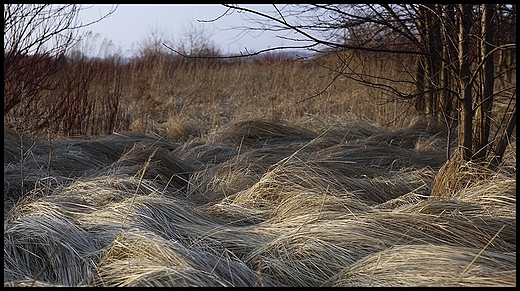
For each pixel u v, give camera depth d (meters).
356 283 3.23
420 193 5.24
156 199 4.44
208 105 12.10
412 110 9.64
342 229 3.71
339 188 5.10
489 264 3.22
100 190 5.05
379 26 8.05
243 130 8.08
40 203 4.48
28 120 8.45
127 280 3.22
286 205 4.55
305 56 6.35
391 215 3.91
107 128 9.43
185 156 7.18
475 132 5.25
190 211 4.53
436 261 3.19
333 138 7.70
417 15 7.35
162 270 3.19
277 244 3.68
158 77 14.73
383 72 11.09
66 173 6.19
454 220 3.85
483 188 4.57
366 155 6.52
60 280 3.47
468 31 5.16
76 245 3.74
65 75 9.67
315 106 10.88
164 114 11.94
